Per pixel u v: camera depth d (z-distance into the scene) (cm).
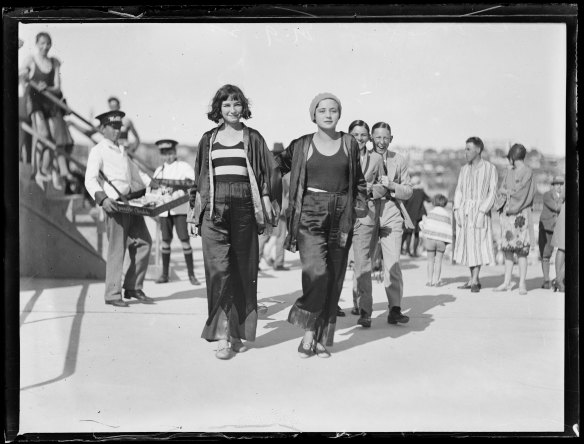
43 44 632
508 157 761
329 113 567
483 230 769
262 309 684
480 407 538
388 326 652
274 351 595
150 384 552
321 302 575
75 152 762
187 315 679
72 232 777
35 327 636
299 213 569
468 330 640
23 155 701
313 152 569
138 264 719
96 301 711
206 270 579
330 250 575
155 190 757
